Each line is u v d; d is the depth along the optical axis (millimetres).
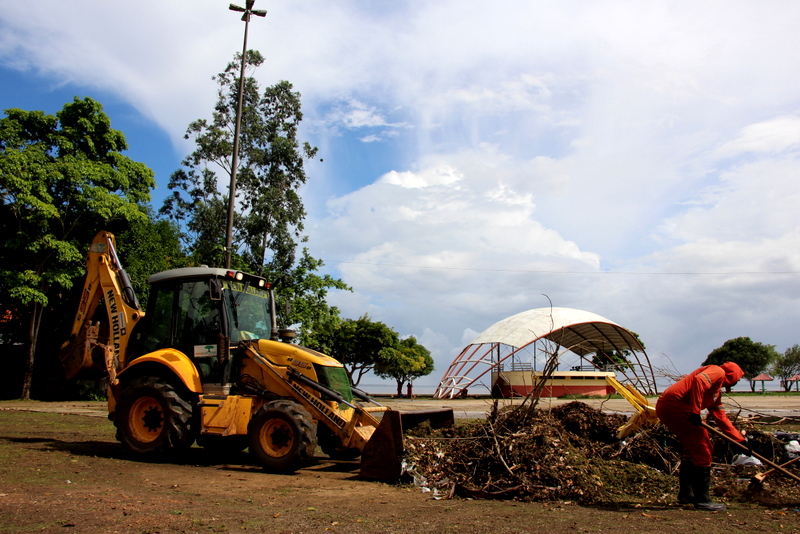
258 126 30125
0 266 23203
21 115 22922
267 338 8789
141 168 25422
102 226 24672
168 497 5277
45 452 8242
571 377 39156
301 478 6691
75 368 9016
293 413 6984
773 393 53188
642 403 7047
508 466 6086
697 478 5195
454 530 4254
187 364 7906
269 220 28281
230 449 9266
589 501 5453
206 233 29750
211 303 8180
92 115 24219
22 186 21062
